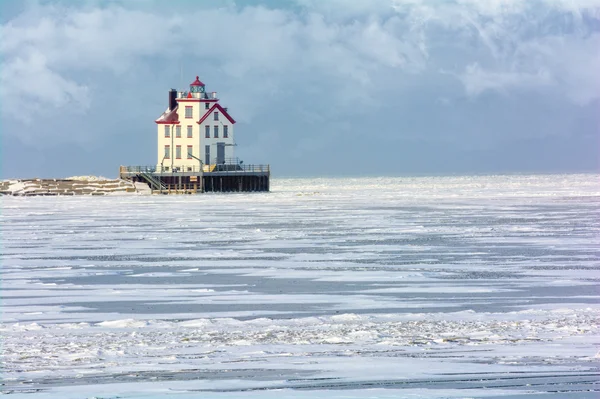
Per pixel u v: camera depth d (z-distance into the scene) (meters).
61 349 48.47
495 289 75.94
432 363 44.72
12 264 98.62
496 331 52.88
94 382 41.41
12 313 64.12
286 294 73.94
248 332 53.62
